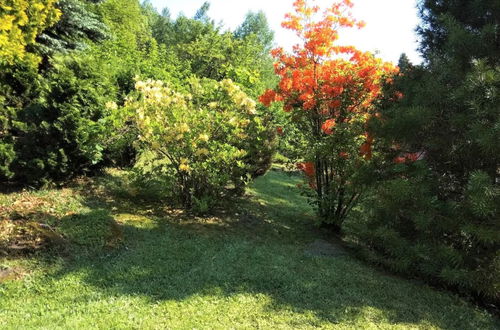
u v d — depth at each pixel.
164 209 5.97
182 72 13.88
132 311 3.30
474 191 4.00
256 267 4.43
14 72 6.51
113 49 12.84
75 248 4.22
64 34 11.86
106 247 4.38
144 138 5.69
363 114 6.04
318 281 4.29
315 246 5.65
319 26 5.95
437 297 4.26
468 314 3.96
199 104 6.14
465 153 4.52
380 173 5.38
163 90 5.85
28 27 8.70
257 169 8.18
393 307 3.91
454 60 4.64
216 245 4.99
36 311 3.20
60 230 4.42
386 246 4.89
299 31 6.02
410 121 4.65
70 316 3.16
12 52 7.07
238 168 6.29
